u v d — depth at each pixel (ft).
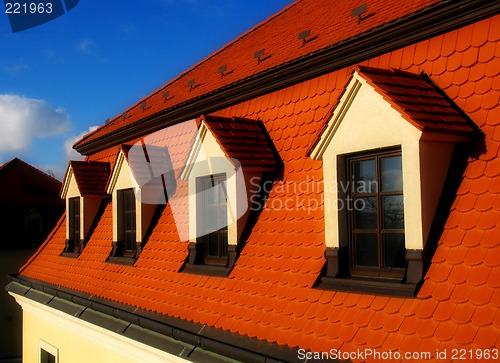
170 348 23.48
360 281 17.52
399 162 17.38
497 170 15.60
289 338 18.12
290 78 24.52
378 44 20.40
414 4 20.98
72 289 35.83
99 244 37.93
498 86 16.49
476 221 15.37
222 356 20.67
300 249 20.58
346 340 16.42
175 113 33.24
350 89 18.26
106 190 36.24
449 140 16.52
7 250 82.94
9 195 88.48
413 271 16.11
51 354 40.42
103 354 31.68
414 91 17.60
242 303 21.24
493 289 13.91
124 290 30.09
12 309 82.23
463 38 17.90
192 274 25.90
